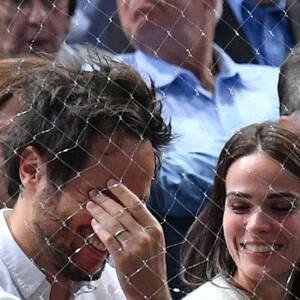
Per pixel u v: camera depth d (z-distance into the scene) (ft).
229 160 33.88
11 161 30.60
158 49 38.01
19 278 30.37
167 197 37.63
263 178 33.19
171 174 37.78
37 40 36.83
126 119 29.73
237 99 40.45
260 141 33.47
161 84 38.68
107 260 33.91
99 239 30.01
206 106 39.52
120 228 29.86
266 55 42.39
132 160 29.81
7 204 31.86
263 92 40.98
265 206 33.19
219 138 39.06
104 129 29.50
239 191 33.35
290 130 33.58
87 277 30.27
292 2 42.73
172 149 37.99
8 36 36.60
